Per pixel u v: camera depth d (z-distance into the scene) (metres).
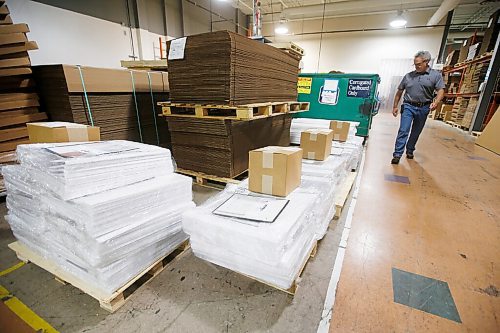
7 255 1.75
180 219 1.63
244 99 2.60
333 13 12.08
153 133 3.53
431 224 2.20
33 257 1.55
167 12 8.36
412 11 11.52
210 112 2.85
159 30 8.17
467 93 7.54
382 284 1.50
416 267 1.66
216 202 1.53
